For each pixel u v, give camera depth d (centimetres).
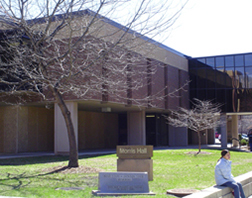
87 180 987
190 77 3198
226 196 791
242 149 2967
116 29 1515
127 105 2262
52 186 891
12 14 1215
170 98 2819
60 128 2023
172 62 2894
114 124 3291
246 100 3014
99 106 2381
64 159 1691
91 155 1981
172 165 1489
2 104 2123
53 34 1215
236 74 3061
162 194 797
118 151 1045
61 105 1241
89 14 1295
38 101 1962
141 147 1038
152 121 3212
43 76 1183
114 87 1398
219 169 809
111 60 1268
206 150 2359
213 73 3130
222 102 3080
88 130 2888
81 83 1380
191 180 1048
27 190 829
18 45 1318
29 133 2298
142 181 775
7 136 2206
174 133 3250
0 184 919
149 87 2511
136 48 1341
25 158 1745
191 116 2361
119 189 771
